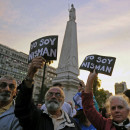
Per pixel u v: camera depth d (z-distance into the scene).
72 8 30.89
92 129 3.79
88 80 3.36
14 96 3.30
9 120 2.78
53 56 2.97
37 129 2.56
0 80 3.07
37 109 2.83
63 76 24.08
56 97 2.89
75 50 27.14
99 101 39.25
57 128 2.66
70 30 28.25
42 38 3.16
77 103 4.10
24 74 78.06
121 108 2.69
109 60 4.09
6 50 72.38
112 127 2.71
